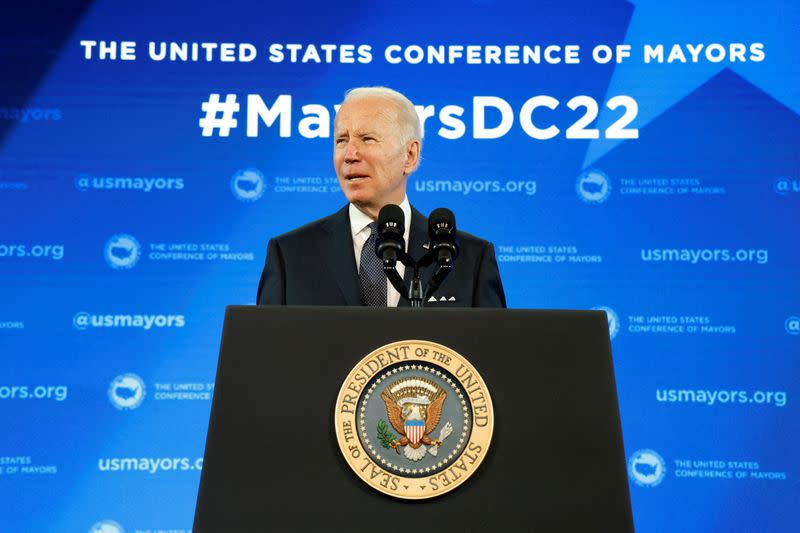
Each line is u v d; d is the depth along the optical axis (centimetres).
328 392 138
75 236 435
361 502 131
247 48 456
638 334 429
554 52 454
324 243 250
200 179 444
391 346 140
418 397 137
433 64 454
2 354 420
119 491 412
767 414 420
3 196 436
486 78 453
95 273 432
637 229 439
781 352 425
